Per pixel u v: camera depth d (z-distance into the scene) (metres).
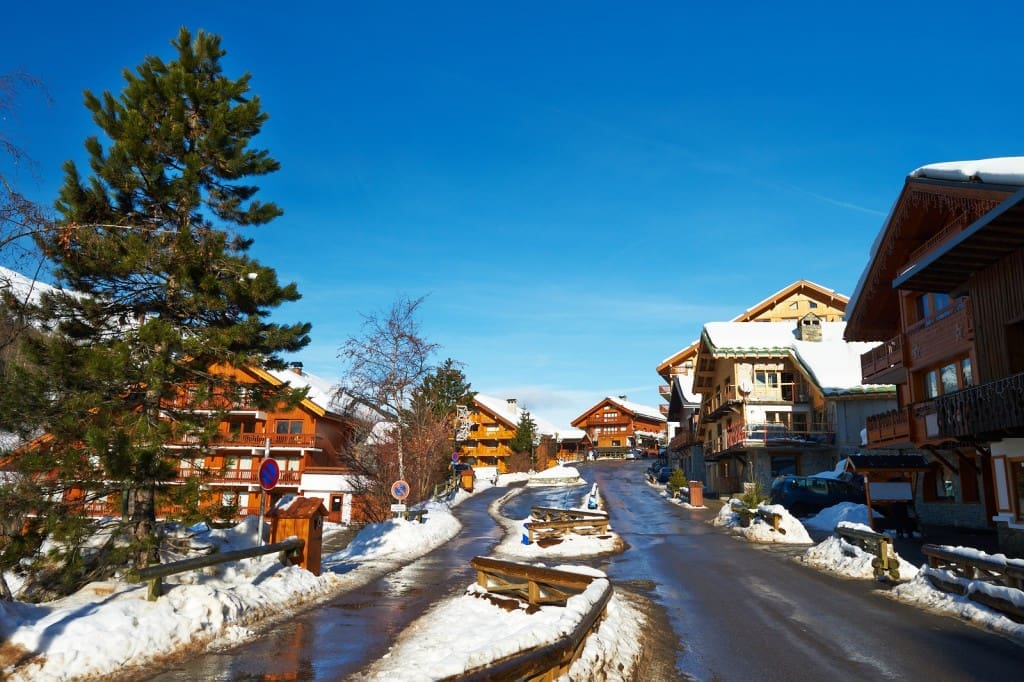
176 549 13.41
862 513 27.08
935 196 20.12
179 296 13.41
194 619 9.90
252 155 14.34
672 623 11.29
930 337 22.84
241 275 13.57
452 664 6.13
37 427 11.99
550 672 6.37
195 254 12.75
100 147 13.34
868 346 44.41
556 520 25.59
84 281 12.78
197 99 13.99
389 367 33.88
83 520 11.23
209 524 12.97
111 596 10.18
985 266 18.34
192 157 13.13
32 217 9.89
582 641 7.78
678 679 8.18
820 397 42.09
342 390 34.75
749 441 42.06
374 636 10.23
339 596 13.71
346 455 41.34
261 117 14.60
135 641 8.78
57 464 11.02
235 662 8.76
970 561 12.12
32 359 11.90
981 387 17.06
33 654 8.02
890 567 15.16
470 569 18.11
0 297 11.02
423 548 22.78
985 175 17.39
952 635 10.34
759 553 20.80
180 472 12.52
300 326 14.52
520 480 70.75
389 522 24.44
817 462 42.31
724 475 52.47
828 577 16.16
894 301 26.80
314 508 15.05
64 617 8.90
